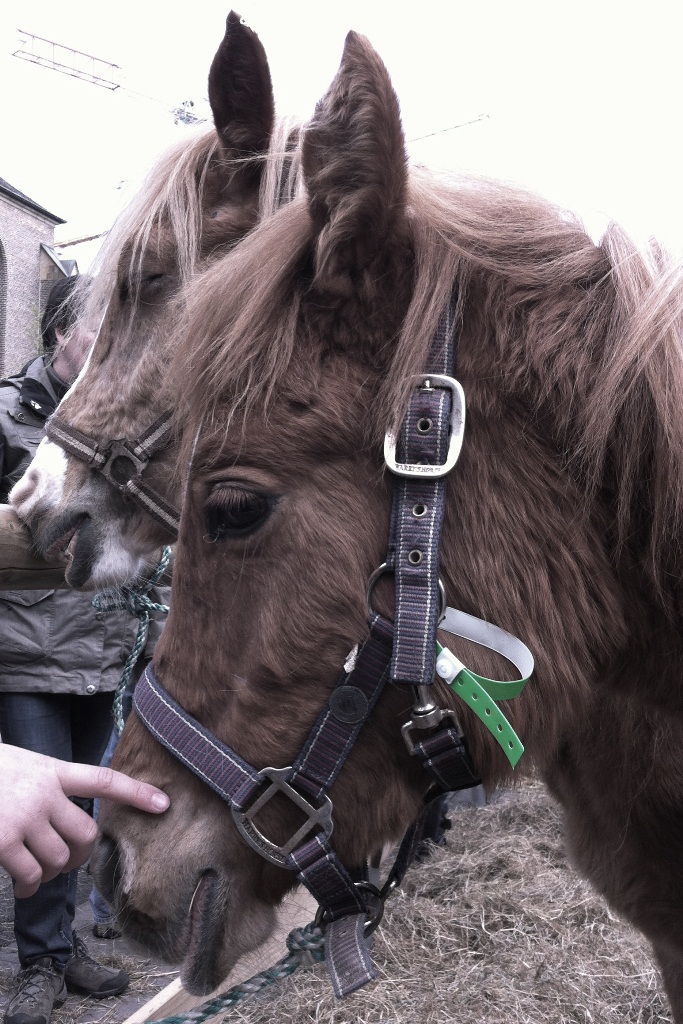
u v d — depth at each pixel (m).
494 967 2.50
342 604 0.91
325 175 0.88
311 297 0.93
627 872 1.26
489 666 0.91
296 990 2.31
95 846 1.06
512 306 0.95
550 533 0.93
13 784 0.89
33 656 2.42
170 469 2.02
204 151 1.97
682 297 0.94
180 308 1.68
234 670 0.95
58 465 2.06
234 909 0.98
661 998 2.36
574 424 0.93
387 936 2.65
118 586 2.08
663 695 1.05
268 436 0.92
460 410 0.89
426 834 3.24
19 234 24.06
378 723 0.93
